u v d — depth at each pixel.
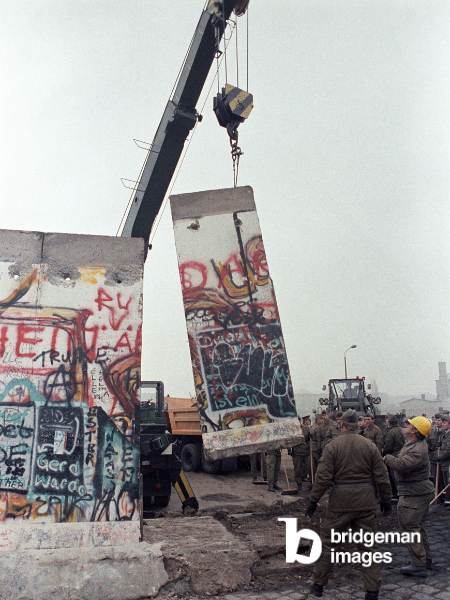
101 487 4.16
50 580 3.73
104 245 4.68
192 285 4.63
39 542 3.92
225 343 4.50
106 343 4.45
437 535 5.90
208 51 7.99
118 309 4.55
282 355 4.51
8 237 4.49
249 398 4.38
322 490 3.91
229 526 5.77
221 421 4.30
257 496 8.86
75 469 4.14
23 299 4.38
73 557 3.89
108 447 4.25
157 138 8.73
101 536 4.04
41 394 4.23
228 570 4.23
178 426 12.59
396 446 8.07
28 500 4.01
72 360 4.35
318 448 9.29
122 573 3.89
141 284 4.67
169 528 5.34
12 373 4.22
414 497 4.55
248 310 4.60
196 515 6.94
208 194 4.93
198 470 12.02
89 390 4.32
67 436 4.20
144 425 8.08
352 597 3.93
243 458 12.27
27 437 4.12
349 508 3.81
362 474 3.86
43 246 4.54
